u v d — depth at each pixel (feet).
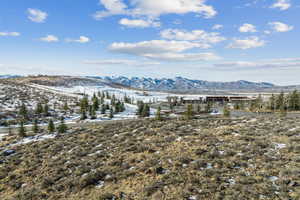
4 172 46.47
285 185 25.59
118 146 53.06
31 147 66.80
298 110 185.47
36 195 33.58
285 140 43.16
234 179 29.17
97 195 30.96
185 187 28.68
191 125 72.79
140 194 29.25
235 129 58.80
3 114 152.56
